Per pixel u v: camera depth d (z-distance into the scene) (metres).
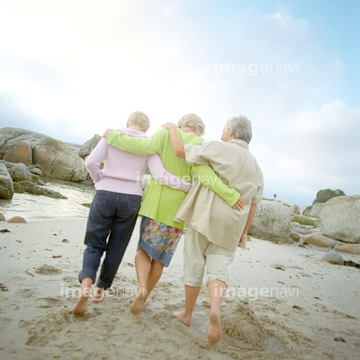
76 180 22.50
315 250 7.90
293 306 2.95
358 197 8.70
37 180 14.71
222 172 2.16
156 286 3.04
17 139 31.59
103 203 2.24
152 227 2.31
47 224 5.68
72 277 2.87
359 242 8.34
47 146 21.97
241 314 2.30
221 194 2.11
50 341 1.74
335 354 2.08
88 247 2.26
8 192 8.78
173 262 4.28
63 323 1.94
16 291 2.36
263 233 8.41
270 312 2.74
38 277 2.74
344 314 2.89
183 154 2.30
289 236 8.55
